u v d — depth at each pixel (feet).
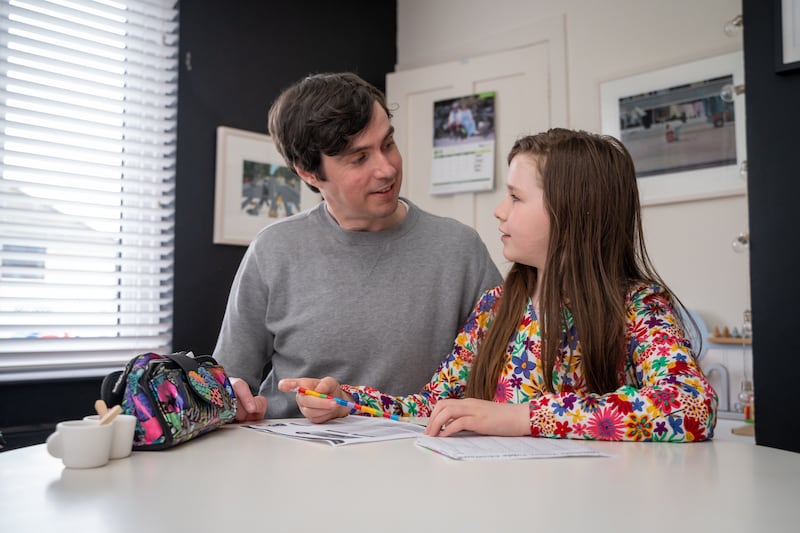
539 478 2.30
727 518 1.82
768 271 5.79
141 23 8.86
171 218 9.07
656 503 1.97
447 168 10.52
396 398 4.22
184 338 9.00
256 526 1.76
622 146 4.04
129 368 2.91
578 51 9.53
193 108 9.31
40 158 7.92
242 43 9.93
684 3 8.51
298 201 10.25
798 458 2.64
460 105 10.51
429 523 1.78
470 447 2.81
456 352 4.53
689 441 3.01
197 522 1.79
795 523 1.77
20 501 2.02
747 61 6.03
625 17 9.07
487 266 5.13
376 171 4.35
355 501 2.00
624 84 8.96
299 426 3.51
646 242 8.66
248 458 2.67
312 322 4.80
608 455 2.69
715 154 8.06
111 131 8.56
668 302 3.76
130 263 8.63
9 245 7.75
